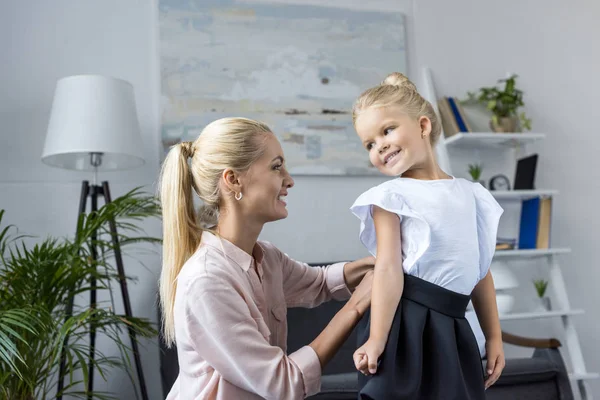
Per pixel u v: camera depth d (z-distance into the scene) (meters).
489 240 1.46
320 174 3.62
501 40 4.06
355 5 3.83
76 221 3.31
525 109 4.04
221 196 1.44
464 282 1.36
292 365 1.31
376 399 1.25
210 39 3.56
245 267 1.42
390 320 1.30
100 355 3.08
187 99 3.48
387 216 1.37
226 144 1.41
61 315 2.58
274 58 3.63
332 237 3.62
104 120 2.85
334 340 1.37
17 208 3.24
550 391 2.63
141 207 2.84
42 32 3.38
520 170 3.79
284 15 3.69
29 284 2.45
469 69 3.98
